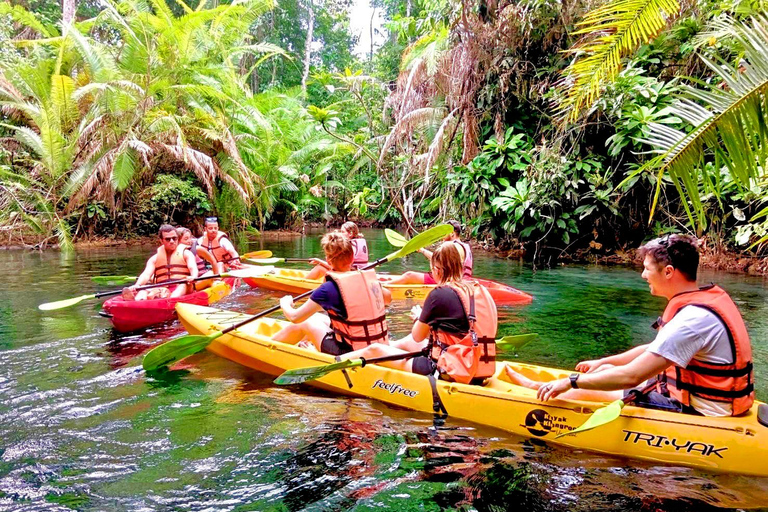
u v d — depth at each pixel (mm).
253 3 14039
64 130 12016
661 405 2562
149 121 11859
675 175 3207
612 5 3988
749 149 2977
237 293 6945
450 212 12570
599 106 9039
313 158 18375
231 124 14305
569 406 2686
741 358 2305
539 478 2367
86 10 20531
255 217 17234
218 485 2301
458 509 2131
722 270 8656
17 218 11461
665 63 9227
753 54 2840
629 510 2117
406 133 12102
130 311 4762
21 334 4664
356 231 7051
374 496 2223
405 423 2955
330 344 3588
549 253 10938
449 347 3064
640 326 5148
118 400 3262
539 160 10188
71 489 2258
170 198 13383
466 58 10195
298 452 2609
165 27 12172
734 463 2336
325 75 11289
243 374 3803
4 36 12953
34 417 2984
